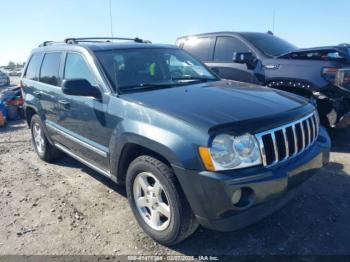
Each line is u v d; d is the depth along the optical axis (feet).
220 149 8.22
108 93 11.28
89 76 12.39
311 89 17.34
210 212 8.42
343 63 17.03
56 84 14.93
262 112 9.25
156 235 10.11
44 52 16.93
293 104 10.40
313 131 10.58
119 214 12.01
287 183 8.81
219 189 8.11
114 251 9.96
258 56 19.95
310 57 17.92
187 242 10.22
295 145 9.47
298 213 11.58
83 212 12.26
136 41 15.83
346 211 11.63
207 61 22.71
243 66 20.29
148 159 9.73
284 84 18.34
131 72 12.25
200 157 8.29
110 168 11.50
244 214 8.46
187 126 8.66
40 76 16.75
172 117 9.07
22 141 23.03
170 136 8.84
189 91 11.24
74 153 14.26
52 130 15.67
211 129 8.29
